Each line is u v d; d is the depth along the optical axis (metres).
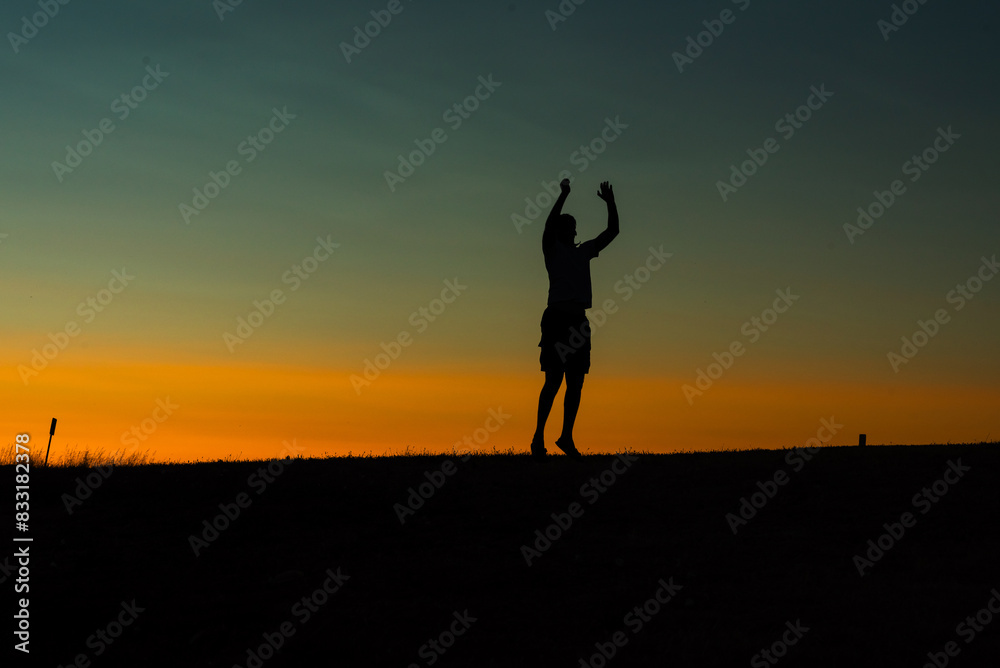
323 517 12.27
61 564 10.46
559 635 8.36
